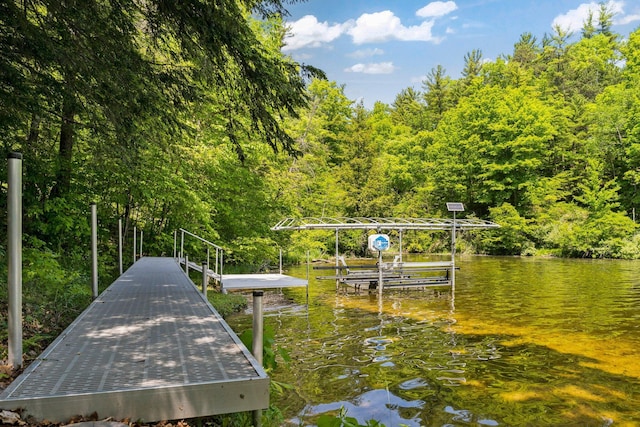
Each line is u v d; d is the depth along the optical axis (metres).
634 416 5.04
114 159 10.08
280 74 6.62
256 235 18.86
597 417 5.02
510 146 34.25
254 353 3.62
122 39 6.97
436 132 41.16
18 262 3.31
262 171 19.08
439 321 10.47
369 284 16.22
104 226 13.48
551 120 35.38
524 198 34.09
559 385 6.07
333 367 6.84
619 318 10.60
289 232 23.23
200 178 16.06
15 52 6.72
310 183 27.97
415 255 35.28
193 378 2.86
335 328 9.74
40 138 9.83
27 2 6.60
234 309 11.02
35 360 3.23
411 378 6.33
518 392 5.79
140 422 2.63
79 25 6.61
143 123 8.47
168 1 5.84
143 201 13.80
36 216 9.35
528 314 11.23
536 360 7.24
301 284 12.83
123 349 3.57
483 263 26.50
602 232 28.48
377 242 15.05
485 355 7.55
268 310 12.03
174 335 4.05
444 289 15.95
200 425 3.12
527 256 31.78
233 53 6.34
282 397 5.52
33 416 2.47
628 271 20.97
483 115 36.16
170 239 15.73
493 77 47.09
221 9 5.75
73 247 10.85
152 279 8.30
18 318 3.33
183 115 9.20
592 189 32.16
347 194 35.97
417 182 40.66
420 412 5.13
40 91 7.31
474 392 5.79
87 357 3.34
